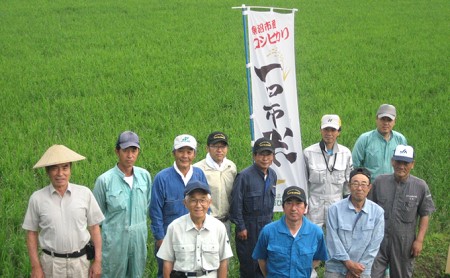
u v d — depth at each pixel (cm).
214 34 2812
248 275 707
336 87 1831
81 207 596
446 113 1543
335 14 3356
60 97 1741
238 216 689
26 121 1448
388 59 2256
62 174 583
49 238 588
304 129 1378
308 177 780
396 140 807
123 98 1709
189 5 3681
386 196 698
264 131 780
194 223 561
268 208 700
